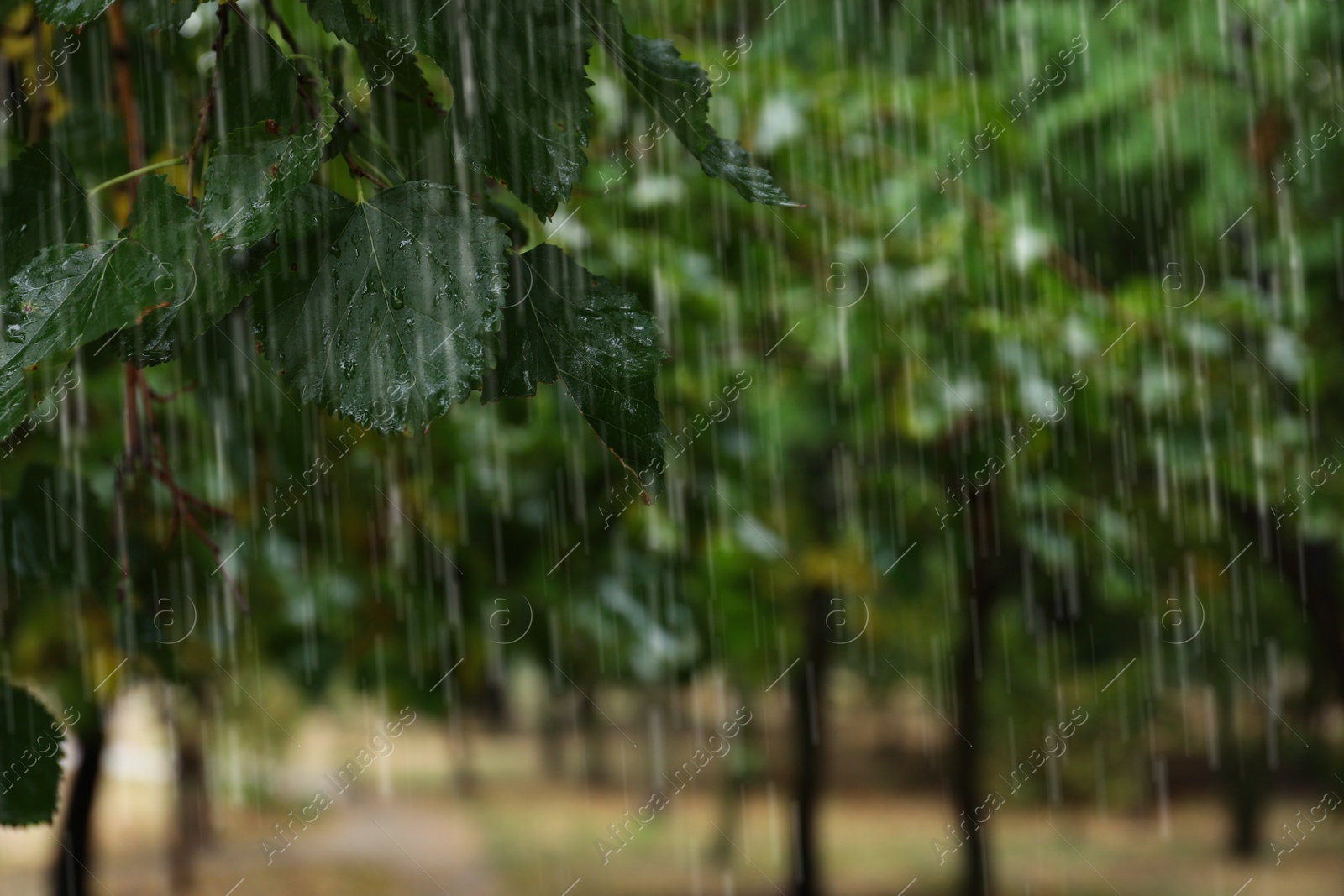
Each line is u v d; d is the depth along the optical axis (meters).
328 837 13.77
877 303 3.55
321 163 0.72
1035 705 11.49
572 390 0.72
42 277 0.69
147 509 2.10
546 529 3.60
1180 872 11.82
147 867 11.69
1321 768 12.45
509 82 0.75
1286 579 6.79
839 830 14.59
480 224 0.70
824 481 5.20
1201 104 5.77
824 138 3.61
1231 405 3.73
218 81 0.79
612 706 13.61
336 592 3.47
